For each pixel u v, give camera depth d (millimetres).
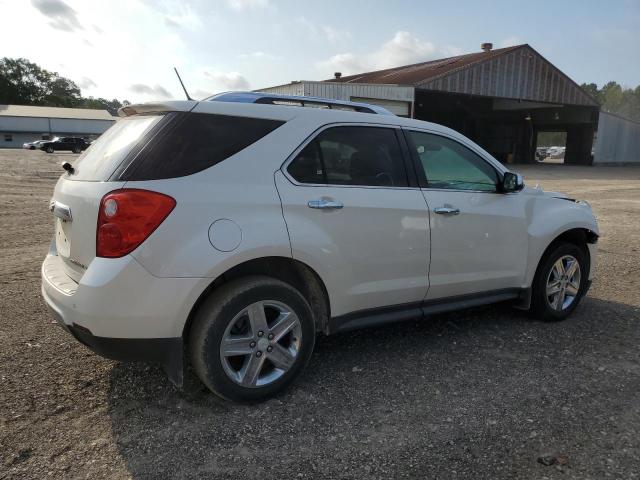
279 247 3186
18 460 2678
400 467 2666
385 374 3727
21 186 16828
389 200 3709
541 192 4910
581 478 2582
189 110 3148
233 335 3176
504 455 2768
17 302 5133
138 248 2828
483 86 33375
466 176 4273
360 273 3611
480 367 3852
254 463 2693
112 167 3016
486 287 4387
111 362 3824
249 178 3180
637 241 9023
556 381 3627
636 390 3504
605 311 5207
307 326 3410
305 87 25406
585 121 42000
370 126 3803
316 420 3104
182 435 2934
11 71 109938
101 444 2836
